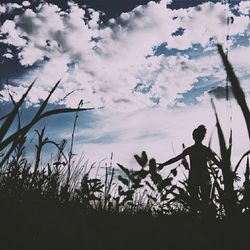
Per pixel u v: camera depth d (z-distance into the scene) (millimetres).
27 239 1557
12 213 1690
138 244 1607
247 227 938
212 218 1112
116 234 1660
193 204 1146
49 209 1788
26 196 1920
